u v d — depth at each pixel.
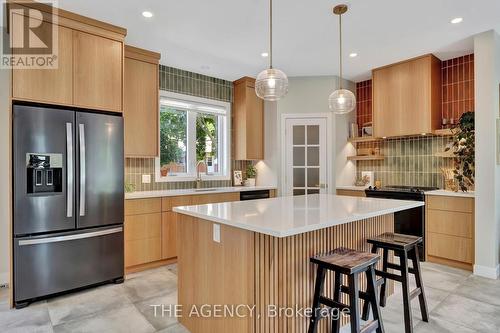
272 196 4.85
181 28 3.17
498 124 3.25
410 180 4.51
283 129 4.89
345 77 4.94
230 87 5.06
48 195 2.67
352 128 4.97
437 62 4.09
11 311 2.50
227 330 1.90
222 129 5.03
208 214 1.98
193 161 4.67
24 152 2.57
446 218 3.60
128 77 3.64
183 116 4.63
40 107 2.66
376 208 2.27
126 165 3.94
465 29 3.21
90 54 2.95
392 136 4.32
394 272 2.87
